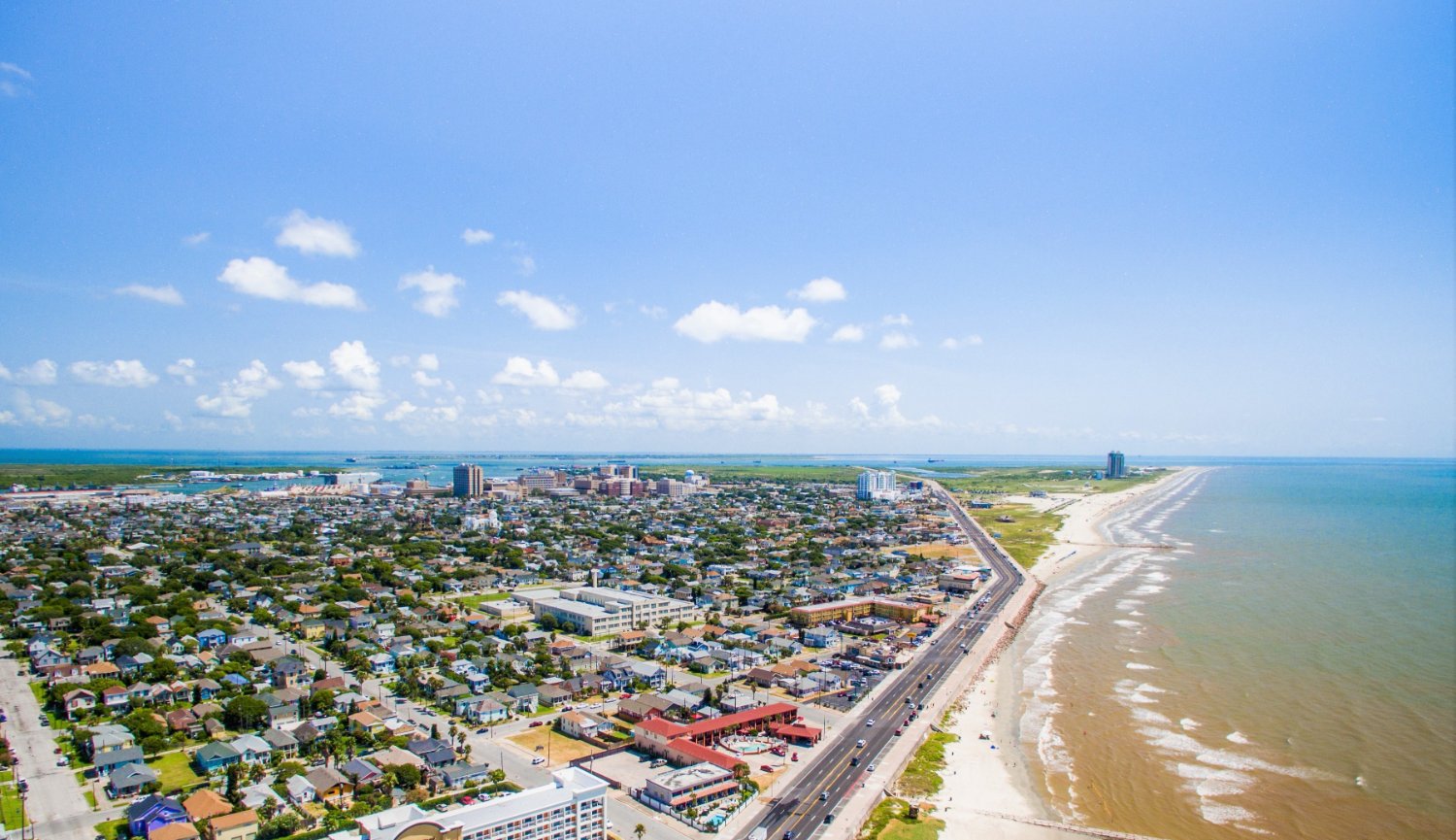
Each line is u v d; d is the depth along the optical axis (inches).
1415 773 7859.3
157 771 7263.8
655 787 6870.1
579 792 5925.2
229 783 6737.2
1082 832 6648.6
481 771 7362.2
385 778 6948.8
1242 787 7578.7
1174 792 7450.8
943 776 7672.2
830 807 6840.6
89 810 6471.5
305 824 6269.7
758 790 7140.8
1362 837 6707.7
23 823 6215.6
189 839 5880.9
